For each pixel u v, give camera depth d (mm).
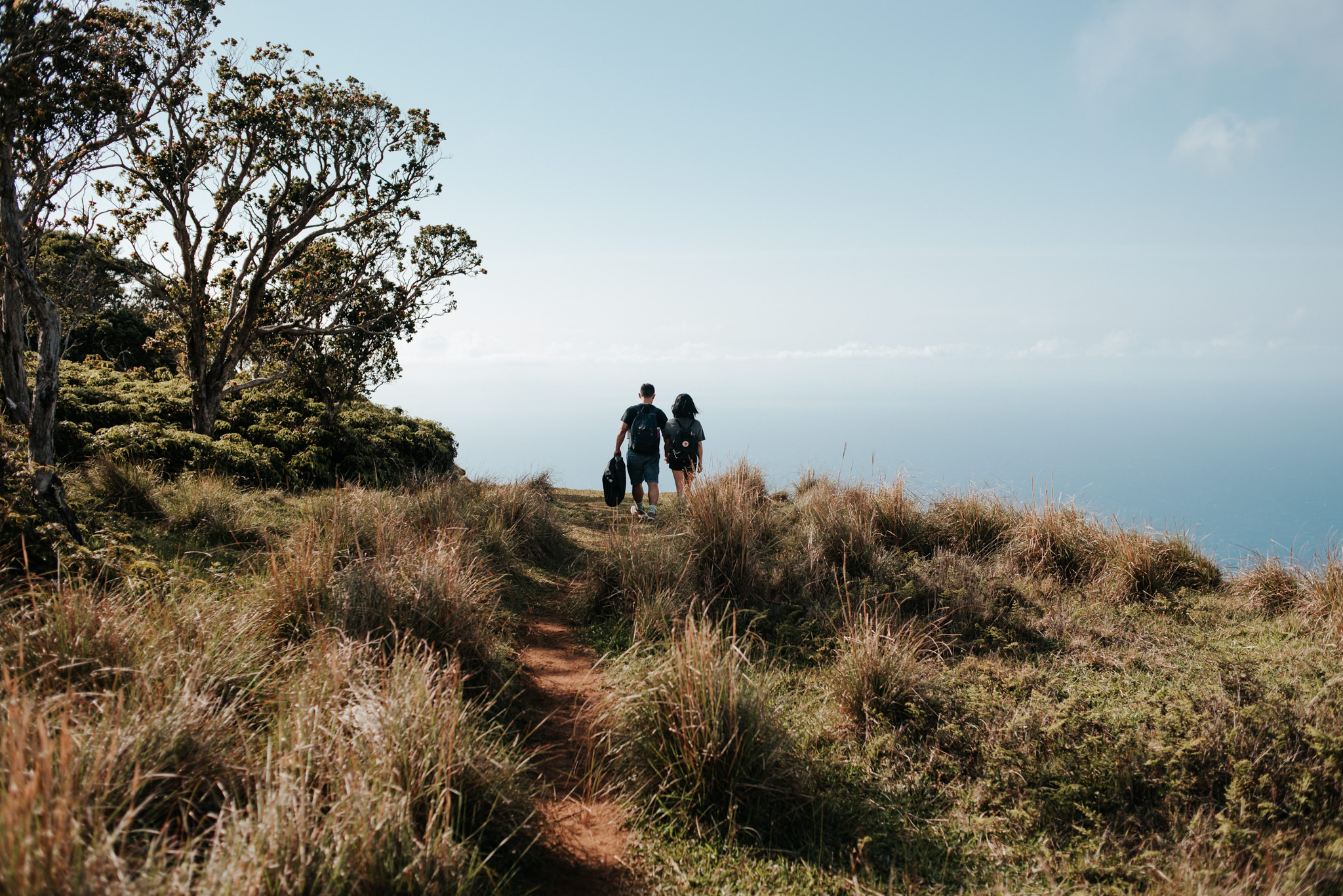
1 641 3031
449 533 6457
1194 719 3379
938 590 5680
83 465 8617
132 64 7176
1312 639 4656
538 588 6660
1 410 5844
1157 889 2465
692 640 3344
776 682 4070
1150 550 6102
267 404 15867
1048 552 6441
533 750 3453
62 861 1733
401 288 15258
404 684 3006
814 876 2633
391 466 14781
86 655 3057
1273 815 2734
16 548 4109
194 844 2145
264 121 12305
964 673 4367
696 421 9828
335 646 3516
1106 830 2832
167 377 17219
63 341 17438
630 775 3168
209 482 8172
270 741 2518
